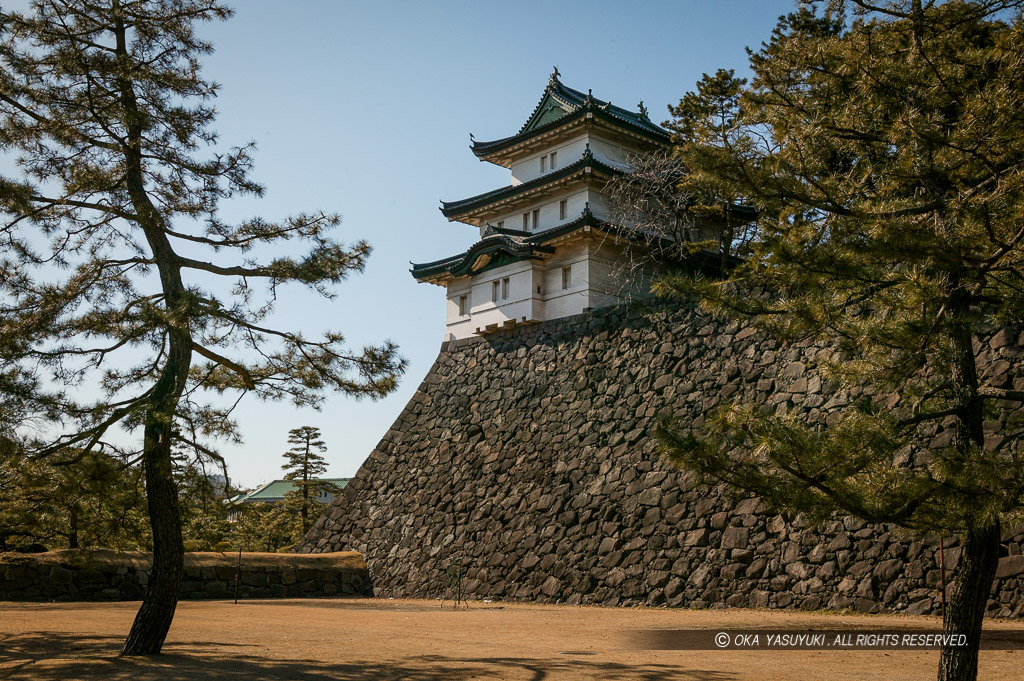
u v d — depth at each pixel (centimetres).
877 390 938
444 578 2836
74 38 1269
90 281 1267
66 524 1305
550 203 3609
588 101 3494
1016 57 806
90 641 1319
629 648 1310
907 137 854
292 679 977
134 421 1153
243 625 1683
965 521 788
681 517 2294
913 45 892
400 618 1928
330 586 3022
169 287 1273
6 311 1214
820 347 2227
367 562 3167
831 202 880
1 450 1122
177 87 1330
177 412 1161
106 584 2503
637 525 2391
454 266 3619
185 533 2683
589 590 2402
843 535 1925
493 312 3441
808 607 1919
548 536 2616
